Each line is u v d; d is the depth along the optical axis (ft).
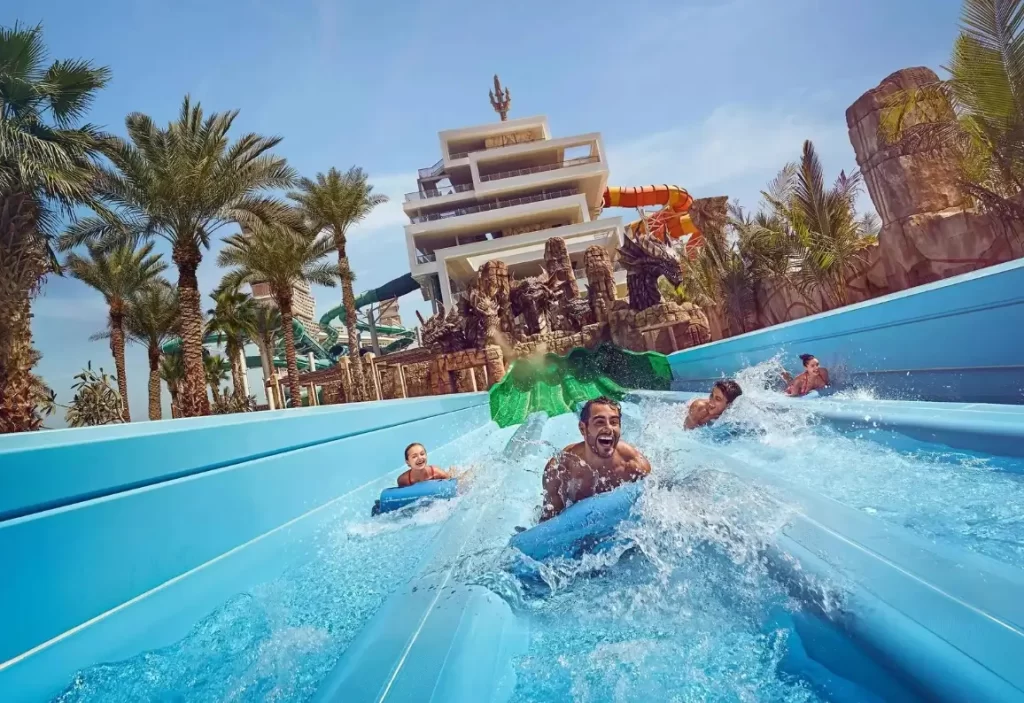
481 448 26.76
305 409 17.65
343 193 78.18
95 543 8.30
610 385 43.62
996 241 38.34
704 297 72.18
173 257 52.01
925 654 4.90
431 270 124.06
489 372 74.84
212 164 50.26
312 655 7.54
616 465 11.13
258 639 8.15
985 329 14.83
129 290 80.59
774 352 27.12
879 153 44.14
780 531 8.06
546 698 5.85
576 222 139.54
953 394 16.11
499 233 142.72
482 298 78.43
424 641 6.31
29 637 7.13
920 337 17.29
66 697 6.86
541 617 7.51
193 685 7.06
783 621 6.45
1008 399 14.32
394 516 14.03
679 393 31.94
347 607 8.95
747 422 17.87
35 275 40.86
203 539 10.60
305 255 75.66
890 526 7.66
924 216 41.63
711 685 5.64
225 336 117.39
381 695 5.26
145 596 8.95
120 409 80.28
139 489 9.36
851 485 10.30
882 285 47.34
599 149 136.15
